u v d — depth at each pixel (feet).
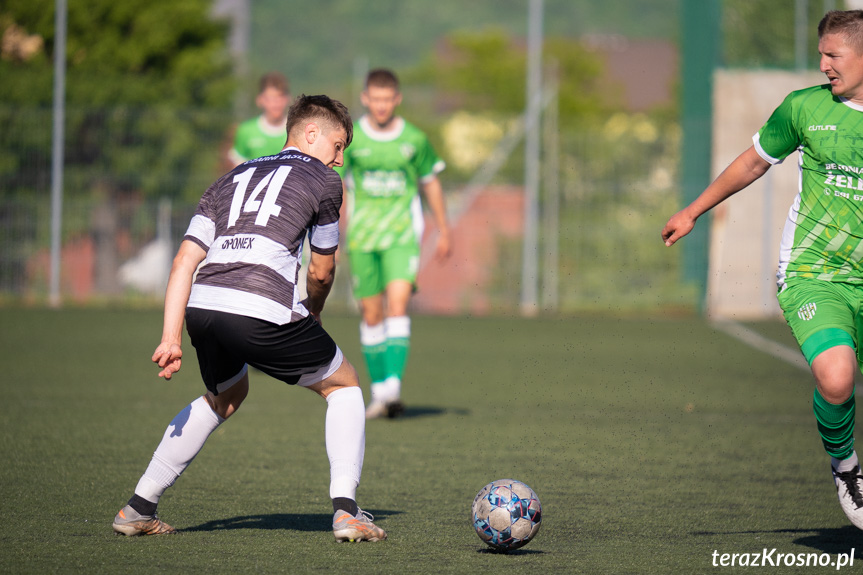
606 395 103.40
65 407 84.89
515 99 470.80
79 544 41.81
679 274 218.79
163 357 39.73
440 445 71.67
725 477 61.36
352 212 86.74
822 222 44.83
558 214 222.48
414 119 337.31
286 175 43.75
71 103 255.09
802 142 45.01
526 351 147.95
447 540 43.96
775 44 222.28
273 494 53.62
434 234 227.20
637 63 526.98
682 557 41.73
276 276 42.29
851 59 42.88
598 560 40.93
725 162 217.15
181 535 43.96
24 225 208.33
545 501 53.62
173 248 213.87
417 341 161.17
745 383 114.52
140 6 282.77
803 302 44.24
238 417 83.35
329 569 38.40
